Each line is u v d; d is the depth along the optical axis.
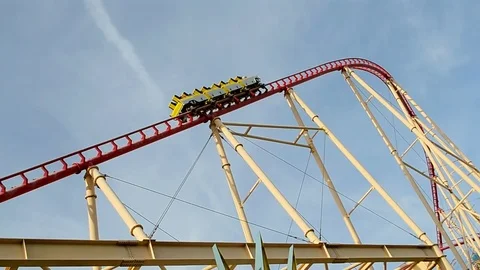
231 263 15.99
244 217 23.92
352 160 28.33
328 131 30.48
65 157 23.11
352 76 39.84
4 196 20.62
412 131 35.69
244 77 34.44
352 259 19.06
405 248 21.44
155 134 27.19
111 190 18.95
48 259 12.73
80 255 13.35
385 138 32.28
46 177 22.08
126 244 14.36
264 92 34.34
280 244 17.41
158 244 14.90
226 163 25.86
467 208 34.91
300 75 36.78
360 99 36.31
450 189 34.09
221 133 27.83
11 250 12.52
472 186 32.34
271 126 28.11
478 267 35.78
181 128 28.38
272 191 22.70
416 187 29.39
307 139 29.91
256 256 13.91
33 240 12.83
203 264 15.56
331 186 28.11
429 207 28.61
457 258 26.55
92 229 19.55
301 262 17.67
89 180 20.53
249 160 24.33
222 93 32.22
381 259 19.94
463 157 37.47
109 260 13.70
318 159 29.11
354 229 26.45
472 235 35.44
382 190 26.33
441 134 39.12
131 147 25.78
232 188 24.80
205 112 31.20
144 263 14.30
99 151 24.44
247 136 27.27
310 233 19.84
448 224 41.25
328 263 18.52
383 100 37.25
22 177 21.61
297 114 32.66
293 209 21.41
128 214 17.38
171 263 14.83
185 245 15.39
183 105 30.31
